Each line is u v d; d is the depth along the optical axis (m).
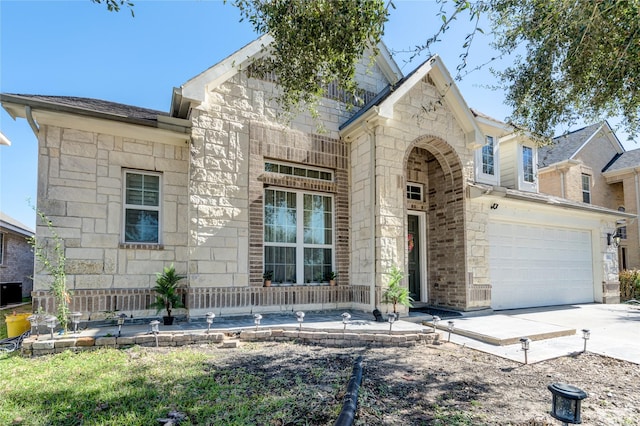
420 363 5.91
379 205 9.59
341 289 10.40
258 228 9.45
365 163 10.21
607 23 4.70
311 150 10.41
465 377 5.28
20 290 18.98
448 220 11.52
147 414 3.77
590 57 5.32
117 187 8.66
